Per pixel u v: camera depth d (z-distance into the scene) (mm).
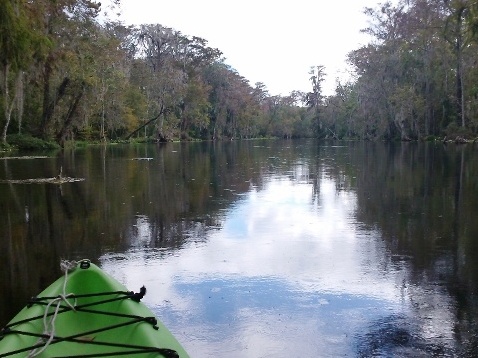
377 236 7680
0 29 22562
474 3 35594
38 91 35000
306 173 17766
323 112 86875
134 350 3041
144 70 53969
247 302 4910
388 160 23938
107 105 44906
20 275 5863
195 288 5324
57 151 32031
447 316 4547
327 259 6406
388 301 4922
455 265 6102
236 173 17734
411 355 3812
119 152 32125
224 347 3969
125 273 5859
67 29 32125
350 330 4262
